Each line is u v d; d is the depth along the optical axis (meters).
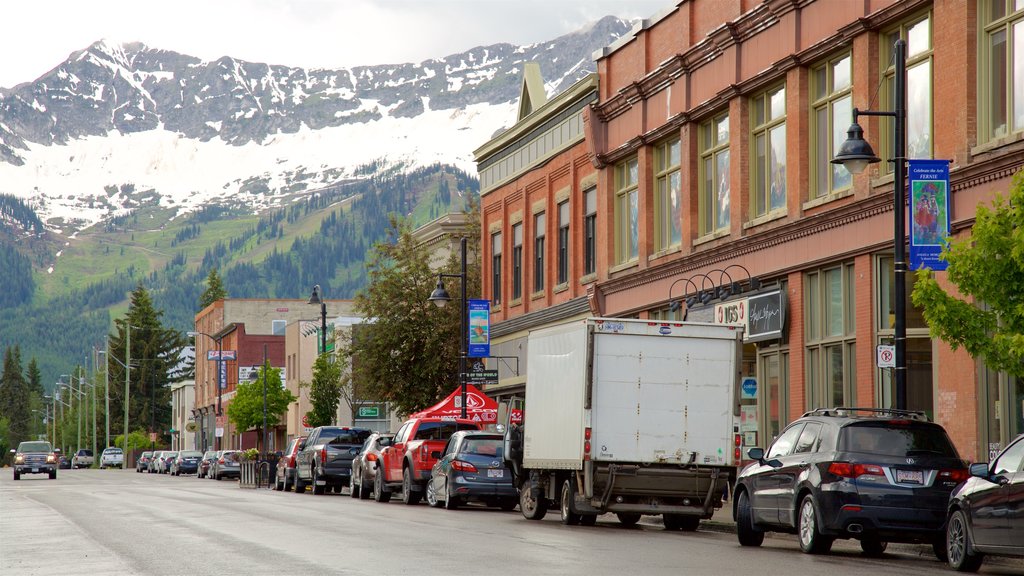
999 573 20.30
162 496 51.88
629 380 29.86
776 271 39.00
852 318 35.47
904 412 23.20
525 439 33.72
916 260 25.25
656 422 29.86
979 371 29.61
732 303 41.28
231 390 154.00
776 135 39.91
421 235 78.88
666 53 47.09
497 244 67.00
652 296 47.88
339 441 57.19
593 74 53.16
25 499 48.94
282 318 168.12
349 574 18.89
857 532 21.94
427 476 44.28
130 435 184.38
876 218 33.88
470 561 21.05
